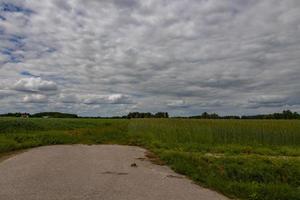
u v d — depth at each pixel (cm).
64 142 2217
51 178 959
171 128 2556
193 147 1803
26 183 887
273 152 1708
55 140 2205
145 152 1692
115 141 2358
